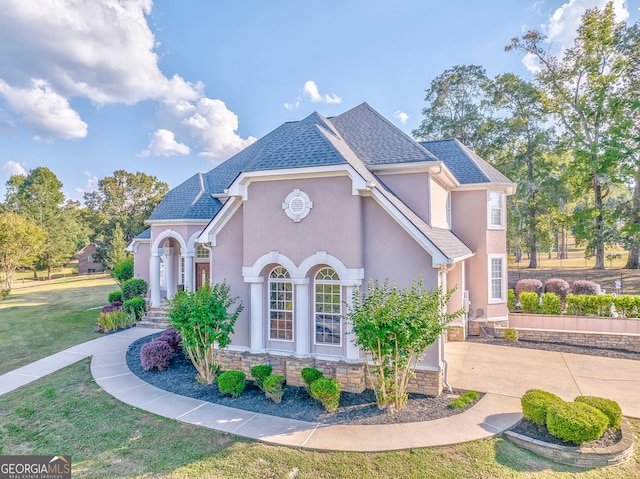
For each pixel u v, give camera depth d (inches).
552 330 698.8
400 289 475.8
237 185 524.7
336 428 367.2
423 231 477.1
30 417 403.5
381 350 396.5
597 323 700.7
